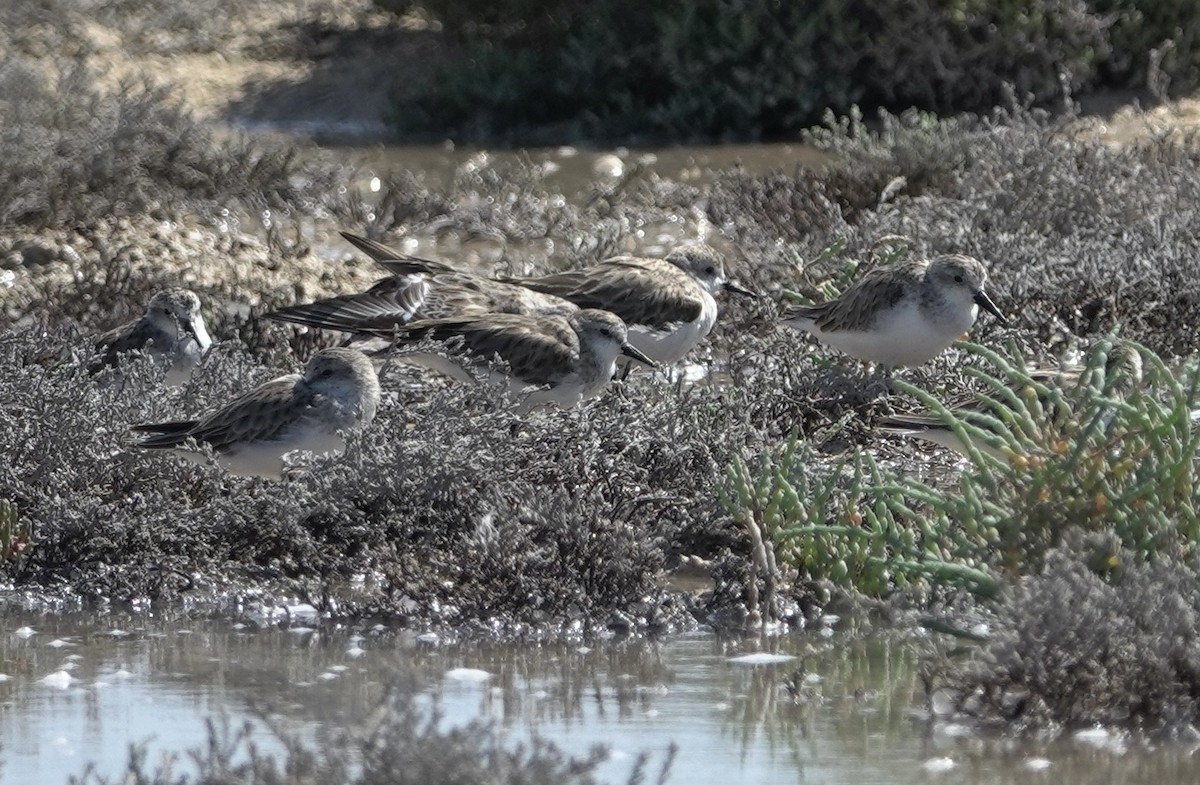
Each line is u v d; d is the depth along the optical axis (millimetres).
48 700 9148
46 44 32875
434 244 22203
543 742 7527
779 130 29688
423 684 9406
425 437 11953
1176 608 8812
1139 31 28062
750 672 9648
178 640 10297
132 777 7777
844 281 16500
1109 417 10875
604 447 12430
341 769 7086
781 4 29438
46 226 20672
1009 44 28281
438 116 30625
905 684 9414
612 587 10773
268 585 11312
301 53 33406
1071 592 8844
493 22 32375
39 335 13883
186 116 24188
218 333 16688
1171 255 16719
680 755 8312
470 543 10875
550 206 23297
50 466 12000
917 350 14641
